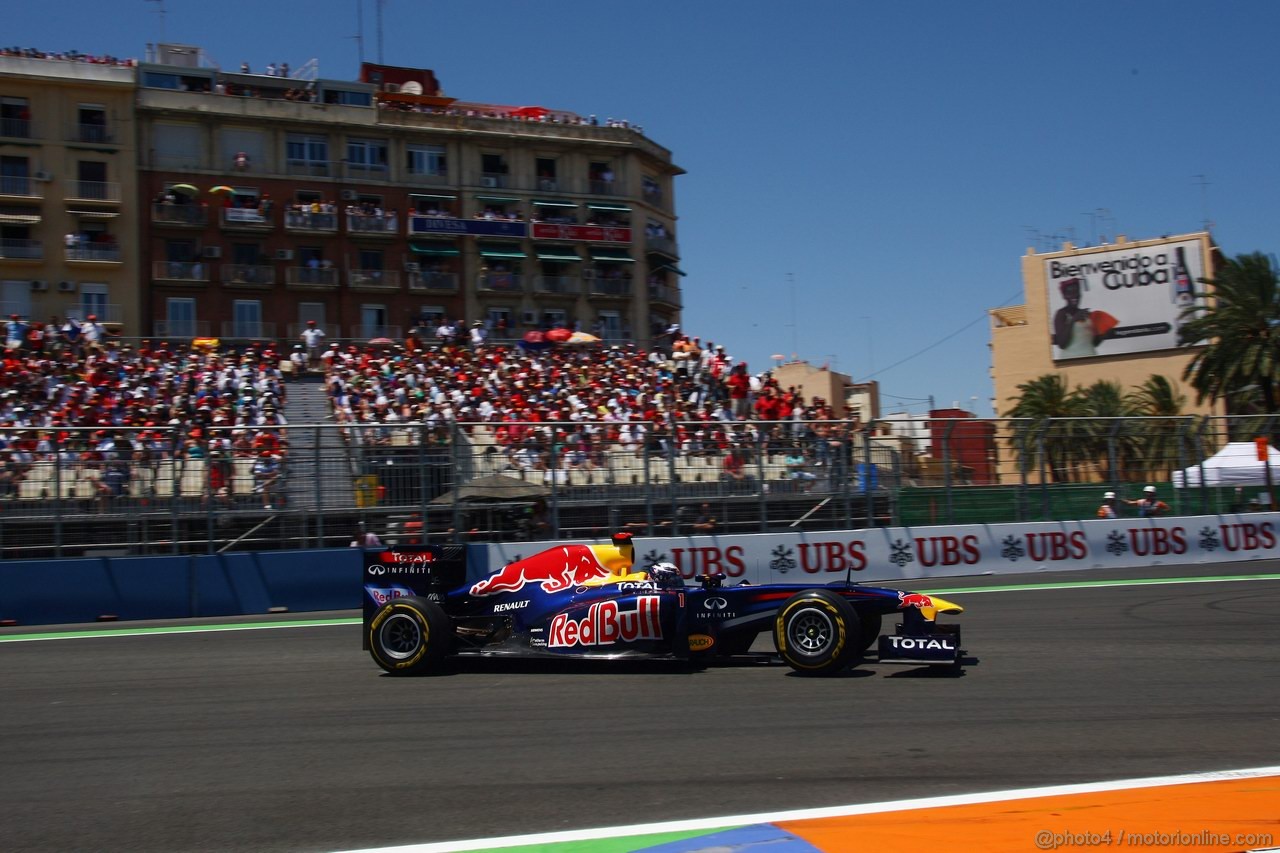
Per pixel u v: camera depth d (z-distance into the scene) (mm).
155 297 42031
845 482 18031
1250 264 36250
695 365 33125
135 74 42219
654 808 5516
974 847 4832
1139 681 8609
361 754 6785
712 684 8695
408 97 48781
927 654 8773
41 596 14750
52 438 15203
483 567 16266
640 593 9305
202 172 43125
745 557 17188
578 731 7211
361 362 30672
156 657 11148
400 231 46094
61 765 6734
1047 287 59875
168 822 5535
